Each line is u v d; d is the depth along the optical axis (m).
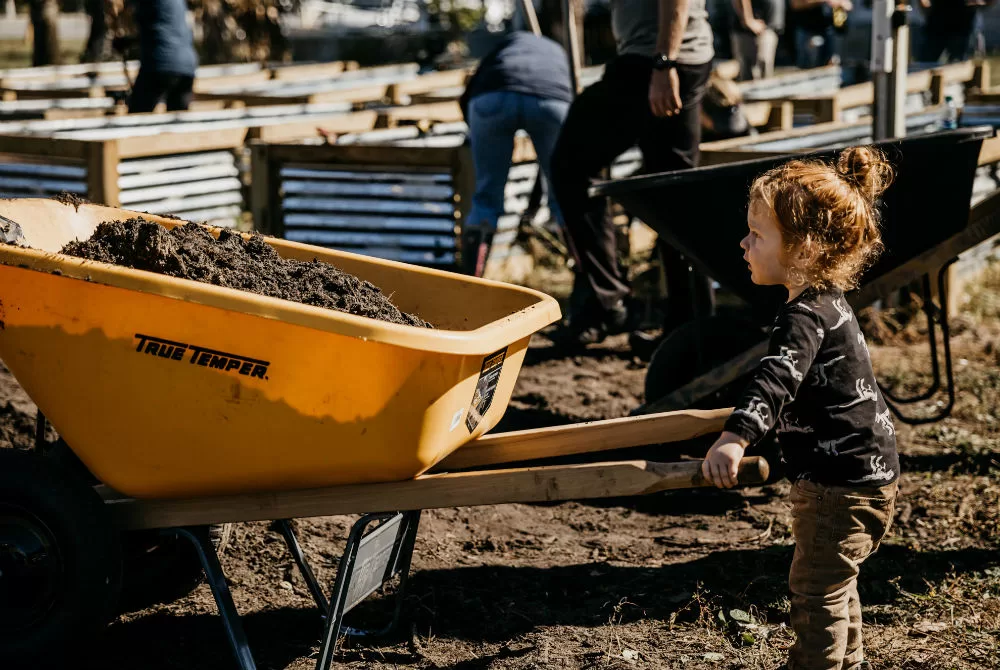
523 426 5.48
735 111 8.07
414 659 3.41
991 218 4.48
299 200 7.72
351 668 3.34
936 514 4.48
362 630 3.56
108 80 13.45
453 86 13.17
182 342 2.85
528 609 3.72
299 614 3.66
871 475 2.81
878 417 2.85
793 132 7.86
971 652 3.41
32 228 3.44
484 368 3.00
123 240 3.12
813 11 13.39
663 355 4.97
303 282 3.24
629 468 2.86
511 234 8.30
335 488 3.01
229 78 13.77
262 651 3.43
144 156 7.44
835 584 2.86
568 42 7.09
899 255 4.46
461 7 23.88
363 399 2.81
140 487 3.08
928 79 11.23
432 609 3.70
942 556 4.11
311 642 3.49
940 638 3.51
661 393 5.00
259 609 3.67
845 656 3.04
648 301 7.79
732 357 4.89
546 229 8.82
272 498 3.04
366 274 3.68
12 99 11.75
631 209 4.57
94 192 7.21
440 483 2.96
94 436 3.04
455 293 3.57
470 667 3.36
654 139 5.79
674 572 4.01
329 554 4.08
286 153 7.65
